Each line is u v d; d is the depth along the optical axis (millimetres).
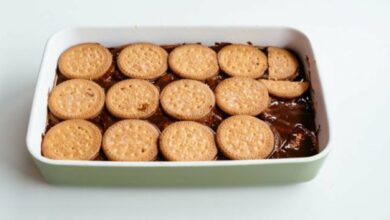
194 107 770
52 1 966
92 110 765
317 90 771
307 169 707
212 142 737
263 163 687
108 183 728
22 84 847
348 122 820
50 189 743
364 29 942
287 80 816
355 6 977
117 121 761
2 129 795
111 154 723
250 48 838
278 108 784
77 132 743
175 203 735
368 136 807
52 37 803
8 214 724
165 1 976
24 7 953
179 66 812
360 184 761
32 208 729
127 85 791
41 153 723
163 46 840
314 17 958
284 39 838
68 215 724
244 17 957
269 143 737
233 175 709
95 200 735
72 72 805
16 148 779
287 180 731
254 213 729
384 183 763
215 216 726
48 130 749
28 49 893
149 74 805
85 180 721
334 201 743
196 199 738
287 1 982
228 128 747
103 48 830
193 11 962
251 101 780
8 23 929
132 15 954
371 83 865
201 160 718
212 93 785
